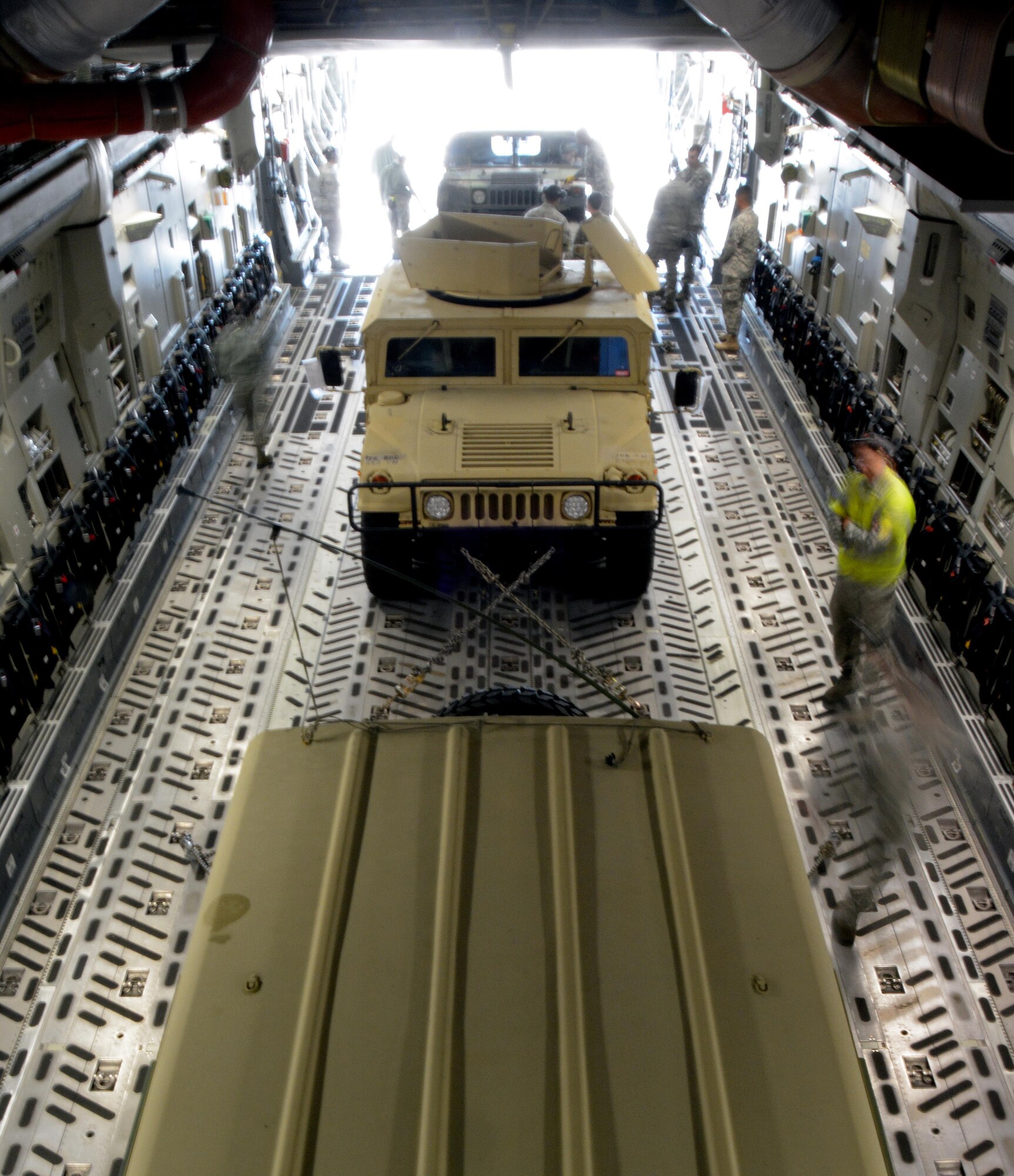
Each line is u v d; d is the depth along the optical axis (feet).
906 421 25.72
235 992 8.16
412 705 20.13
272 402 32.81
